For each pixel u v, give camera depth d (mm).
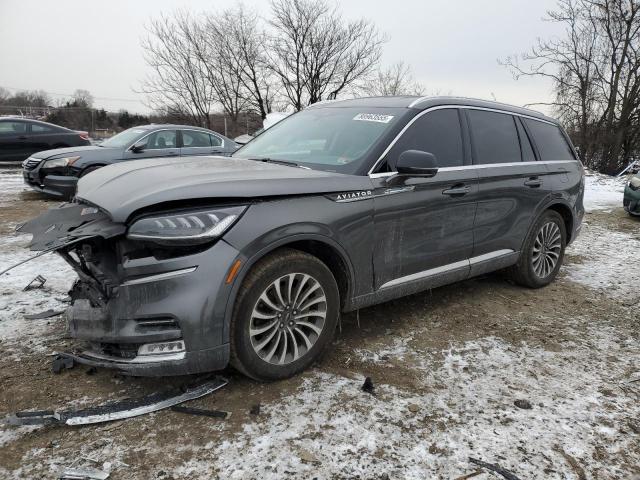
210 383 2820
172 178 2688
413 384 2967
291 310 2871
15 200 9398
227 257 2520
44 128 13539
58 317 3691
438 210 3619
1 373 2891
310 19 30250
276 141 4004
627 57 26250
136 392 2748
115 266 2684
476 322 3963
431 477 2205
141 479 2123
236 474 2172
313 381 2939
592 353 3504
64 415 2469
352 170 3207
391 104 3820
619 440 2523
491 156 4156
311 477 2174
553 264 4945
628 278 5340
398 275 3475
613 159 27578
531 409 2762
